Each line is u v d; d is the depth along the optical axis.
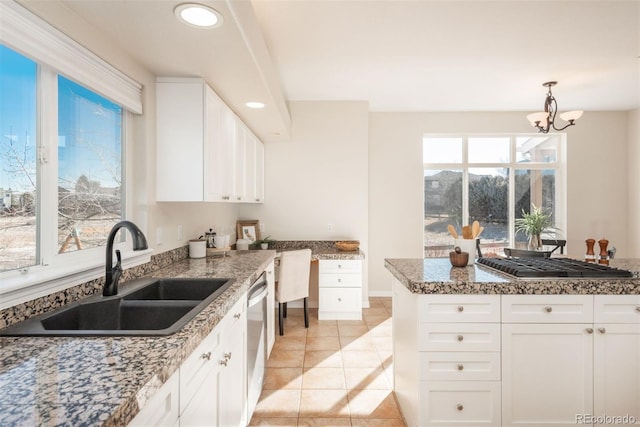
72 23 1.41
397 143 4.73
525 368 1.60
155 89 2.13
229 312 1.48
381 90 3.87
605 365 1.60
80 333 1.01
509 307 1.60
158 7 1.40
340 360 2.75
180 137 2.14
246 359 1.83
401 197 4.73
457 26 2.45
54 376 0.76
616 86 3.74
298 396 2.23
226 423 1.42
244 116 3.11
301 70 3.26
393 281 2.24
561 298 1.59
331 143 4.27
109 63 1.67
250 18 1.78
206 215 3.09
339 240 4.28
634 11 2.26
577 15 2.31
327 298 3.74
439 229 4.97
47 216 1.35
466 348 1.59
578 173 4.77
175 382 0.93
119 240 1.86
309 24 2.41
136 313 1.46
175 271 2.09
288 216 4.30
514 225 4.93
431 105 4.44
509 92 3.93
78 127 1.57
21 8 1.16
